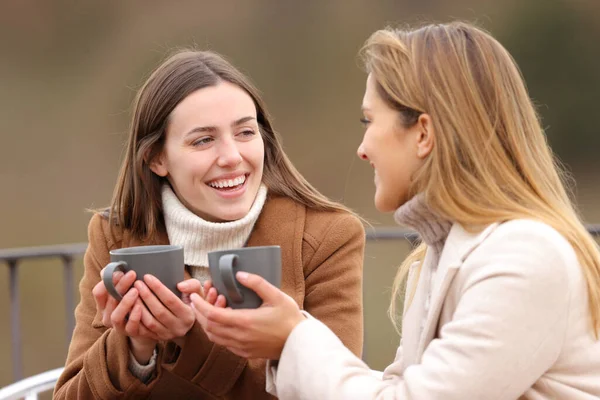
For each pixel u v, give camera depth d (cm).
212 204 630
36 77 4584
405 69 475
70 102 4553
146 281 520
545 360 423
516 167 472
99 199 4419
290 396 458
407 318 503
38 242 4166
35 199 4372
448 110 464
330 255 647
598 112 4672
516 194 463
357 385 439
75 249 1105
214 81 629
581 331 436
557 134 4712
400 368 519
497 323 418
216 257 480
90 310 665
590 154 4662
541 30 4688
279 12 4744
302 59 4762
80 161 4503
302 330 462
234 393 591
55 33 4603
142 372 588
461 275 449
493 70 473
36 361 3659
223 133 621
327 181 4672
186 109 621
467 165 465
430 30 489
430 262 500
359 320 636
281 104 4766
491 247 440
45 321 3784
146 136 644
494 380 415
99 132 4544
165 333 537
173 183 655
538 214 452
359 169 4703
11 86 4550
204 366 571
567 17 4672
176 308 523
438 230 485
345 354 455
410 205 480
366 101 493
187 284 525
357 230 658
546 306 420
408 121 475
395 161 482
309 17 4766
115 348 580
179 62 643
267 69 4738
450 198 461
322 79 4762
